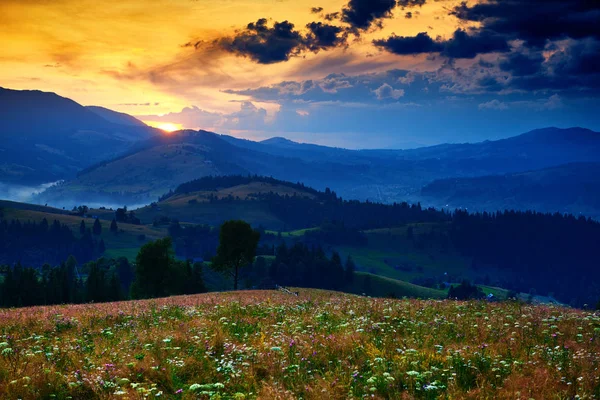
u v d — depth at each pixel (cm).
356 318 1584
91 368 1069
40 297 10062
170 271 8044
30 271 10156
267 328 1455
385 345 1209
